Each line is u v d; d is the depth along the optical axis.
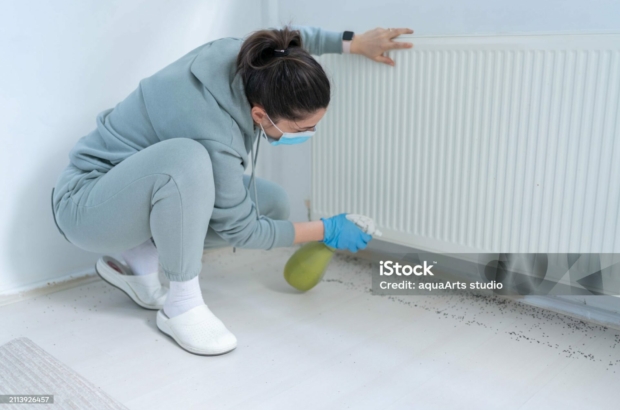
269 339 1.46
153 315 1.60
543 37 1.40
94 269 1.89
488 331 1.52
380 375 1.29
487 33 1.50
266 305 1.67
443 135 1.63
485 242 1.61
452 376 1.29
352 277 1.90
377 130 1.78
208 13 1.99
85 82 1.74
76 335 1.48
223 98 1.31
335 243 1.57
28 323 1.55
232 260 2.05
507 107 1.50
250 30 2.12
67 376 1.25
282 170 2.25
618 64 1.31
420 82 1.64
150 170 1.29
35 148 1.69
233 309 1.64
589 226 1.43
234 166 1.35
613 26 1.40
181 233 1.33
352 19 1.91
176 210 1.30
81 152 1.45
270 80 1.23
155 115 1.36
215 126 1.32
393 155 1.76
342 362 1.35
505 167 1.53
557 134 1.43
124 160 1.35
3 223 1.67
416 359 1.37
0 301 1.67
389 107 1.73
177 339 1.40
